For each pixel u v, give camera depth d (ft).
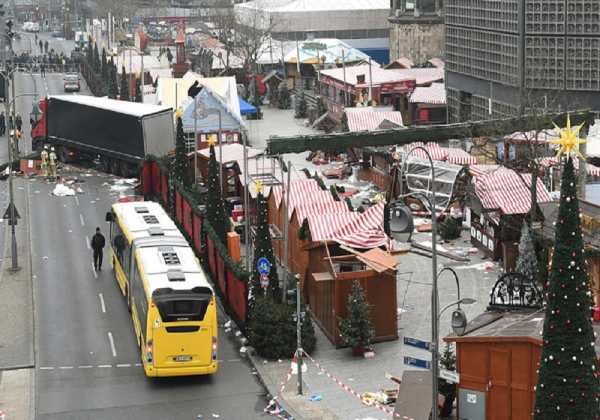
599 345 155.94
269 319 203.41
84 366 201.77
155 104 439.63
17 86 642.63
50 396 187.73
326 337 214.48
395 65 547.08
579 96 380.37
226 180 319.47
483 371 162.20
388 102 481.05
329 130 457.68
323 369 196.65
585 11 374.63
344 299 207.31
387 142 261.85
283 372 196.65
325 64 568.00
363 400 180.86
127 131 377.09
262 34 625.00
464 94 441.68
